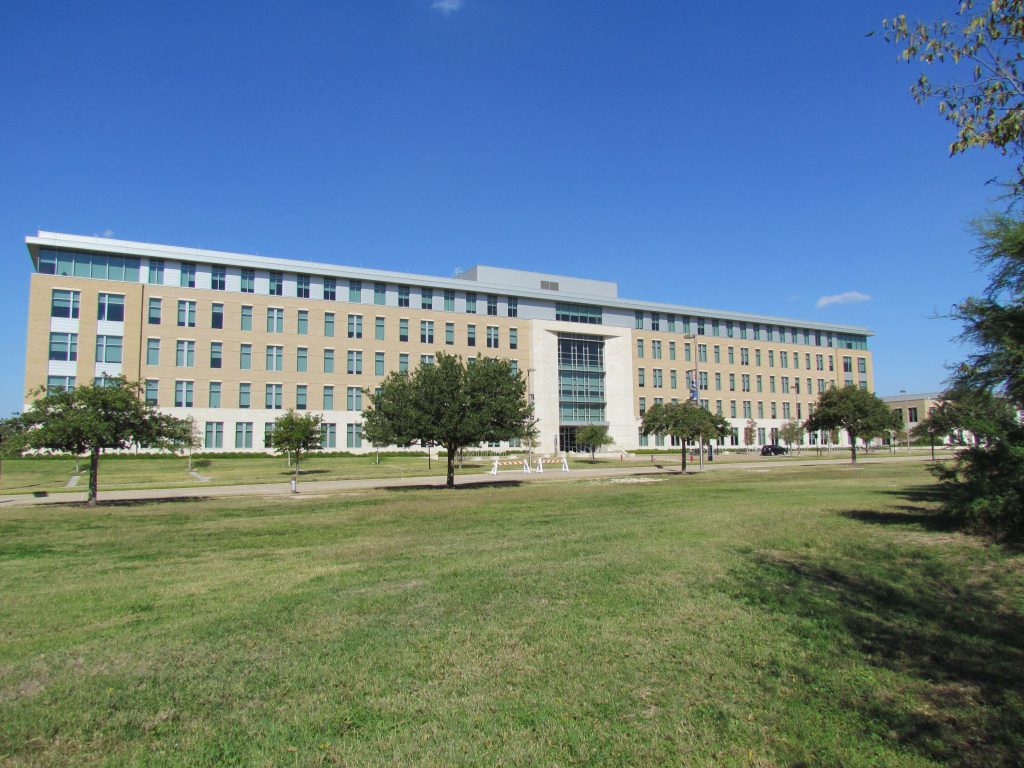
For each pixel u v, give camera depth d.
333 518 17.56
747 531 12.61
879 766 3.98
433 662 5.79
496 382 29.58
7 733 4.57
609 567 9.48
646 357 86.38
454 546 11.98
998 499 10.77
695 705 4.86
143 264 59.28
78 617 7.48
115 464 51.16
